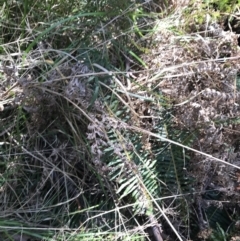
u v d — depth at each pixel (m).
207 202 1.27
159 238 1.23
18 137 1.30
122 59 1.40
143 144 1.25
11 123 1.32
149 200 1.23
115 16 1.36
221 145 1.26
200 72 1.28
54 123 1.32
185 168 1.26
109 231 1.25
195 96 1.26
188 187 1.28
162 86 1.29
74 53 1.35
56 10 1.40
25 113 1.33
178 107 1.28
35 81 1.22
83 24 1.35
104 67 1.32
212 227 1.29
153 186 1.26
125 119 1.28
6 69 1.22
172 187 1.28
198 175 1.26
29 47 1.25
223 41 1.33
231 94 1.26
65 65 1.26
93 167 1.27
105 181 1.27
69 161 1.30
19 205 1.29
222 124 1.26
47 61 1.27
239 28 1.51
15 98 1.23
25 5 1.35
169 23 1.42
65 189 1.30
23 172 1.31
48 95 1.24
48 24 1.34
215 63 1.26
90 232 1.25
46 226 1.25
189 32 1.45
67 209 1.26
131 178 1.23
